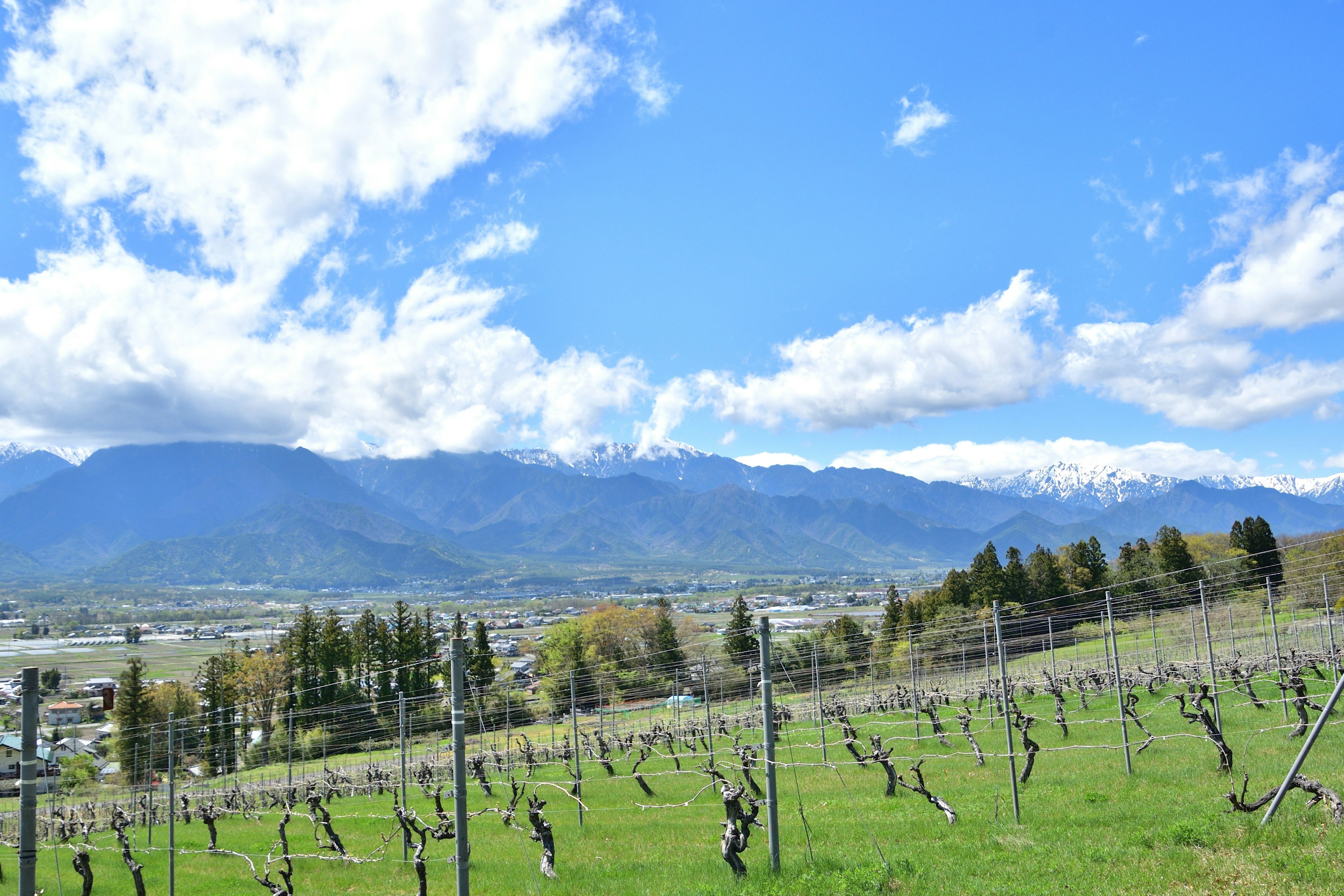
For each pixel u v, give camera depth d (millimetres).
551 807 34594
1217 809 19047
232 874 30078
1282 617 74938
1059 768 29828
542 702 92125
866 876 16984
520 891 21719
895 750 40469
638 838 26641
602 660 103000
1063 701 48594
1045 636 52625
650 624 122125
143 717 84312
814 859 19359
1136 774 26125
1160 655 58094
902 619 108500
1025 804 23609
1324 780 20500
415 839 32250
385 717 88250
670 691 92750
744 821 19688
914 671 45156
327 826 30078
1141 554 104125
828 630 111312
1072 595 82750
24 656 159625
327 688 91062
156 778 79312
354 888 25406
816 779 34719
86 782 78812
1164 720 39406
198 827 46000
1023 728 31594
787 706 63500
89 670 148000
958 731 45781
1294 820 16875
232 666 98875
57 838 43188
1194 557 103688
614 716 53781
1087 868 16016
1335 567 81750
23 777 14492
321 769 70938
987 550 104562
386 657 93438
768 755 19219
